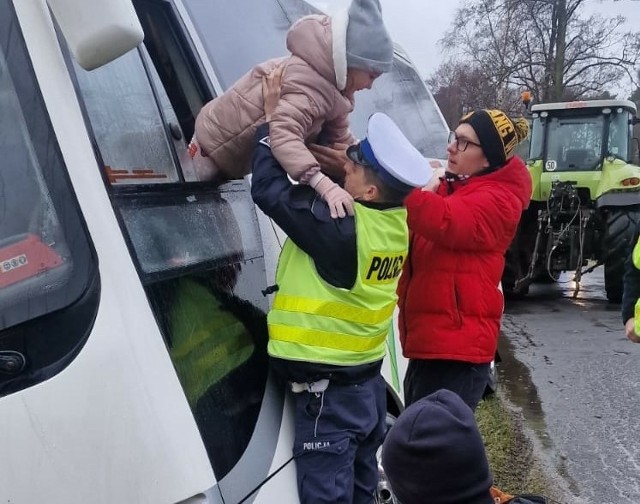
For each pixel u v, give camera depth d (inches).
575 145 348.2
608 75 924.6
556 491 137.7
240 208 71.9
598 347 248.2
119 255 48.8
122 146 59.6
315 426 63.1
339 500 61.0
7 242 47.3
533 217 339.0
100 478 44.9
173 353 51.8
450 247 94.8
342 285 62.9
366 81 68.2
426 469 51.6
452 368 101.3
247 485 54.5
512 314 315.6
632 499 134.7
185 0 86.6
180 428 48.2
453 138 100.8
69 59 55.7
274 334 63.9
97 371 45.3
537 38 916.6
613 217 314.8
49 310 45.7
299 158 62.4
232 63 90.6
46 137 48.3
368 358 66.2
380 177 64.2
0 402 44.4
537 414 181.3
